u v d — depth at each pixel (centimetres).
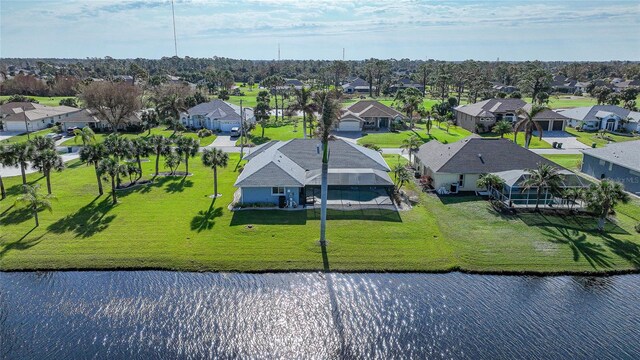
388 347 2325
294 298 2741
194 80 18700
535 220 3831
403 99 11681
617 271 3050
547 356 2247
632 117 8388
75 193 4509
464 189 4641
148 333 2409
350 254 3241
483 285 2897
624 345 2330
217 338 2381
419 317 2566
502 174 4447
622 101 12331
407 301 2719
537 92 11431
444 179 4625
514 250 3309
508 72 18650
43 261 3117
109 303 2669
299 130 8525
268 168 4175
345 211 3997
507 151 4809
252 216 3881
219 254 3222
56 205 4153
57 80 14462
